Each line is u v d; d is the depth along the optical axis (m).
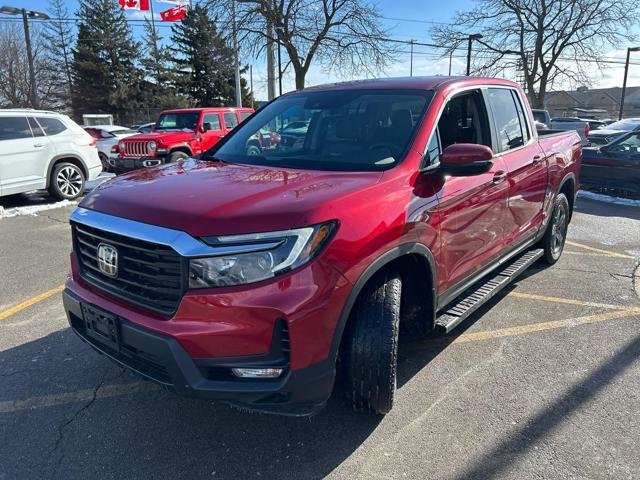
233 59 20.78
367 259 2.64
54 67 53.66
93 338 2.91
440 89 3.69
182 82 54.38
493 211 3.97
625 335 4.26
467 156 3.05
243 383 2.44
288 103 4.19
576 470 2.70
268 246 2.38
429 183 3.19
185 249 2.38
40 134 10.01
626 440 2.94
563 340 4.17
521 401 3.32
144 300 2.60
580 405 3.27
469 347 4.05
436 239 3.21
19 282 5.52
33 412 3.21
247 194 2.64
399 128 3.42
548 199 5.25
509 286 5.39
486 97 4.20
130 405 3.29
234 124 14.59
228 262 2.37
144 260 2.57
